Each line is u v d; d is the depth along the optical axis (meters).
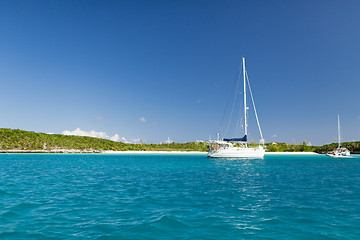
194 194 15.42
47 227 8.78
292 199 13.90
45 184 19.67
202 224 9.15
